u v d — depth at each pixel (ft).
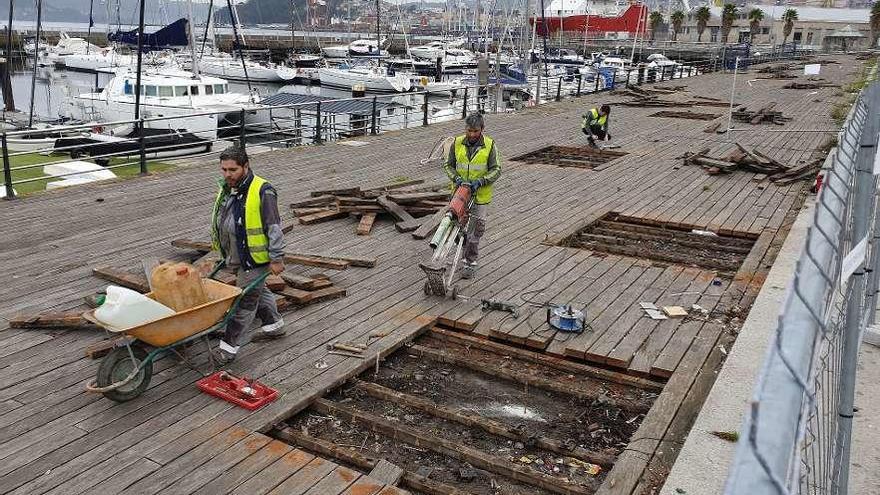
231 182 16.80
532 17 169.68
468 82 133.69
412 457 14.55
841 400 9.16
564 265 26.08
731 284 23.99
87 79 169.78
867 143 10.78
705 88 104.99
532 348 19.57
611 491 12.96
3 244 27.71
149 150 45.14
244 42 228.43
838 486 9.44
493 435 15.40
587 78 132.46
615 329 20.33
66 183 42.29
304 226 30.55
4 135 34.68
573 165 47.24
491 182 23.44
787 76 125.39
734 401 15.42
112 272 23.84
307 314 21.02
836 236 6.70
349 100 65.77
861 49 244.63
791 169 42.68
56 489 12.80
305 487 13.08
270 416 15.40
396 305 21.93
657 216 33.45
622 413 16.42
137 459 13.78
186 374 17.13
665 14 297.53
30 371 17.24
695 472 12.92
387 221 31.73
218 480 13.21
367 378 17.97
